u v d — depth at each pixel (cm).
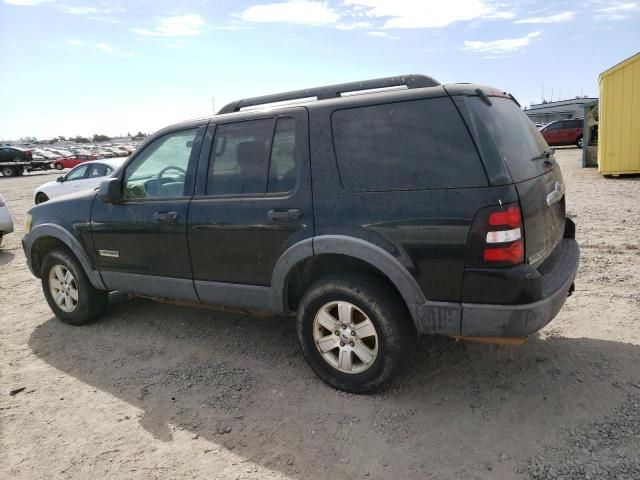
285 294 348
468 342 399
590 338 392
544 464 259
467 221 278
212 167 376
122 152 4788
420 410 313
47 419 327
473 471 258
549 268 326
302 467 269
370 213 305
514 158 296
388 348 310
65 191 1288
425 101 299
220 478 263
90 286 471
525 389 329
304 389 345
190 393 350
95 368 397
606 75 1320
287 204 334
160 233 396
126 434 306
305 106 338
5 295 612
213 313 499
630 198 1014
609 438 274
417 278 295
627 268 557
